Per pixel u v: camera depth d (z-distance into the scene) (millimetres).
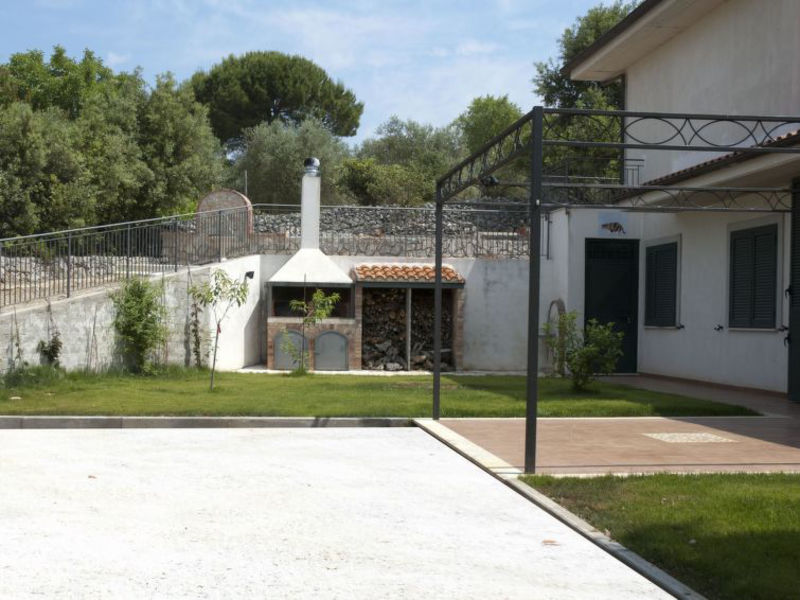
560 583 4359
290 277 19750
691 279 17344
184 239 17922
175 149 36562
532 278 7309
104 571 4473
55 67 42281
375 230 24219
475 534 5367
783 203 13883
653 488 6391
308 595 4109
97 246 16188
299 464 7918
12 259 14836
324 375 17656
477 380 16750
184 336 17234
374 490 6738
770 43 14734
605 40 19266
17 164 27641
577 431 9984
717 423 10797
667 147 8047
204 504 6148
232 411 10953
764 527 5168
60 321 14492
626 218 19703
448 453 8625
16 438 9531
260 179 42969
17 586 4191
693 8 16656
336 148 44875
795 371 13227
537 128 7395
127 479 7094
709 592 4102
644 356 19469
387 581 4355
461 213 24062
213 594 4109
